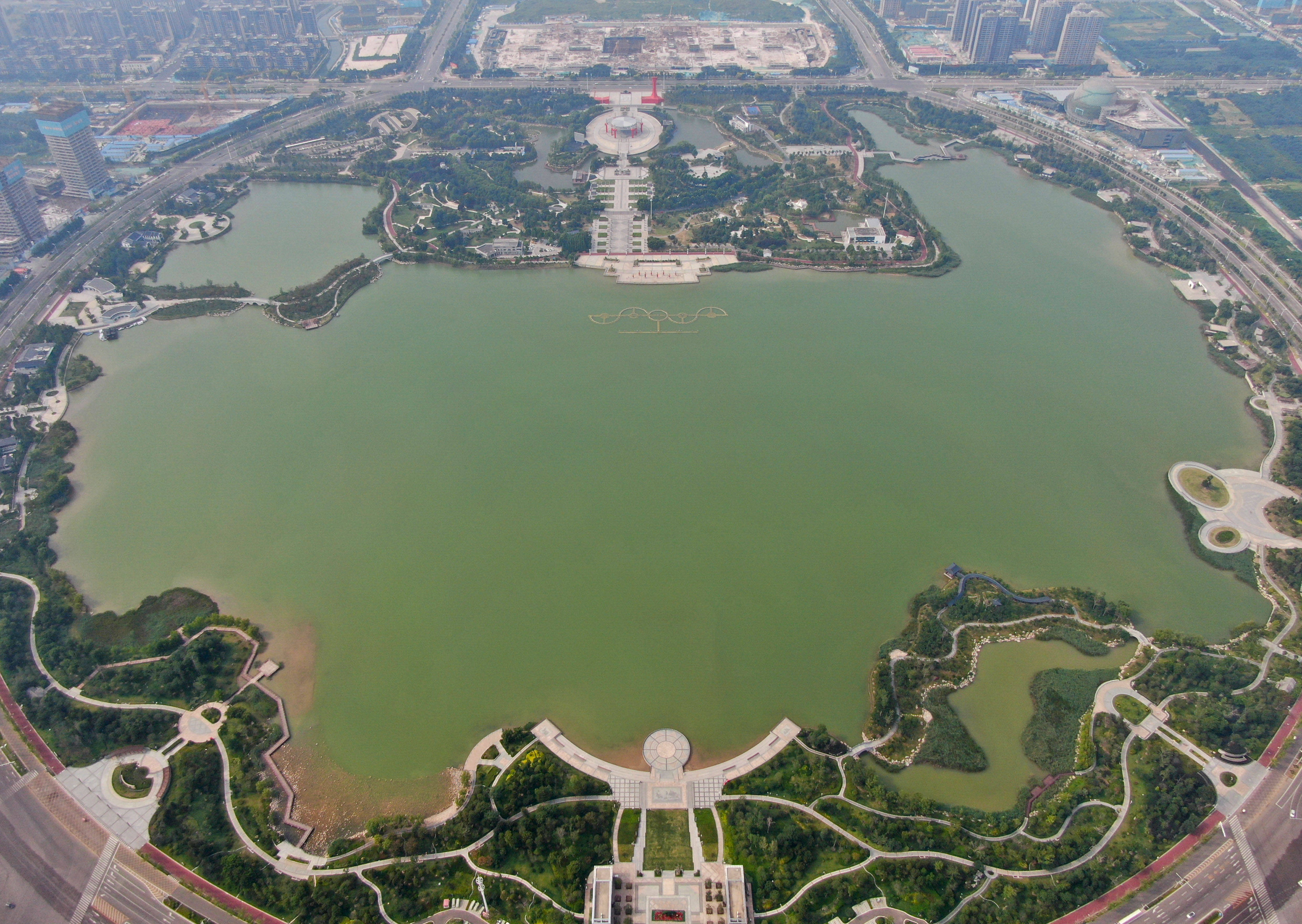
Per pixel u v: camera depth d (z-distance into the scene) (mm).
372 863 198625
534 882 195125
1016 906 189375
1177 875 194500
